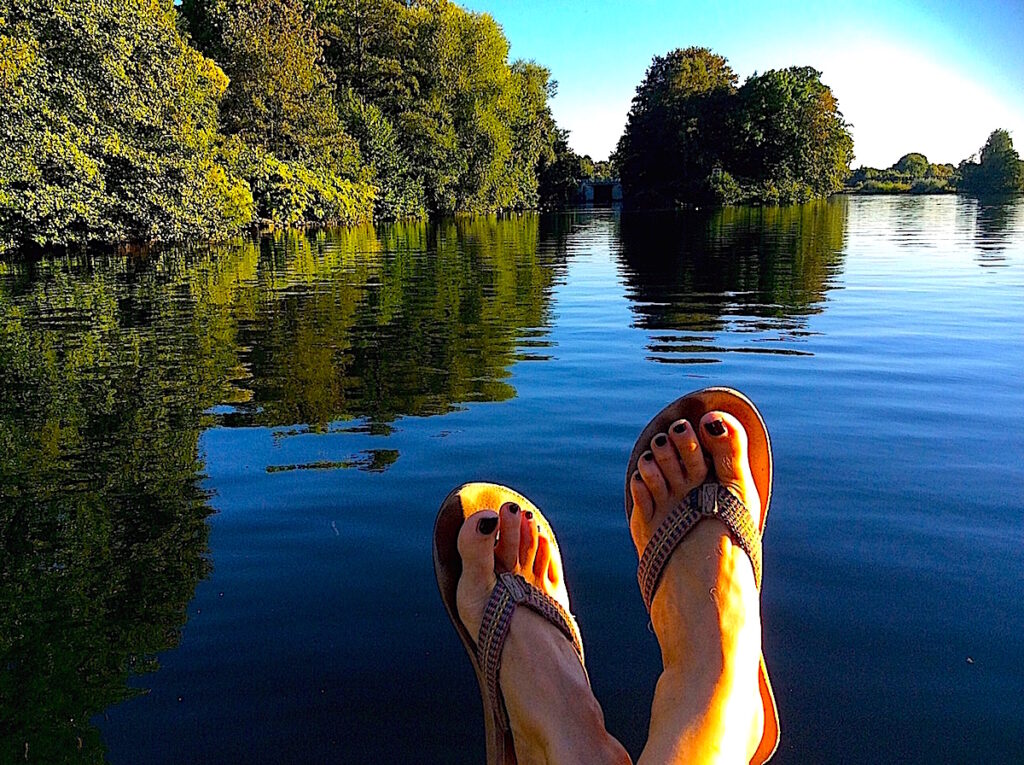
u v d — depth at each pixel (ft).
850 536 8.26
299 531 8.73
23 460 11.23
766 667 6.07
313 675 6.14
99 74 53.06
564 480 10.17
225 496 9.75
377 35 117.39
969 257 41.11
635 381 15.33
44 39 50.78
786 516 8.79
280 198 82.23
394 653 6.44
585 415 13.04
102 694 5.89
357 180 100.73
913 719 5.43
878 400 13.52
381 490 9.89
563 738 5.35
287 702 5.81
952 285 29.48
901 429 11.85
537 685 5.75
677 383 15.08
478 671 6.08
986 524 8.45
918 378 15.02
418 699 5.87
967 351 17.48
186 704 5.78
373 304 27.04
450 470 10.56
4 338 21.21
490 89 125.80
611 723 5.62
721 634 5.57
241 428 12.66
